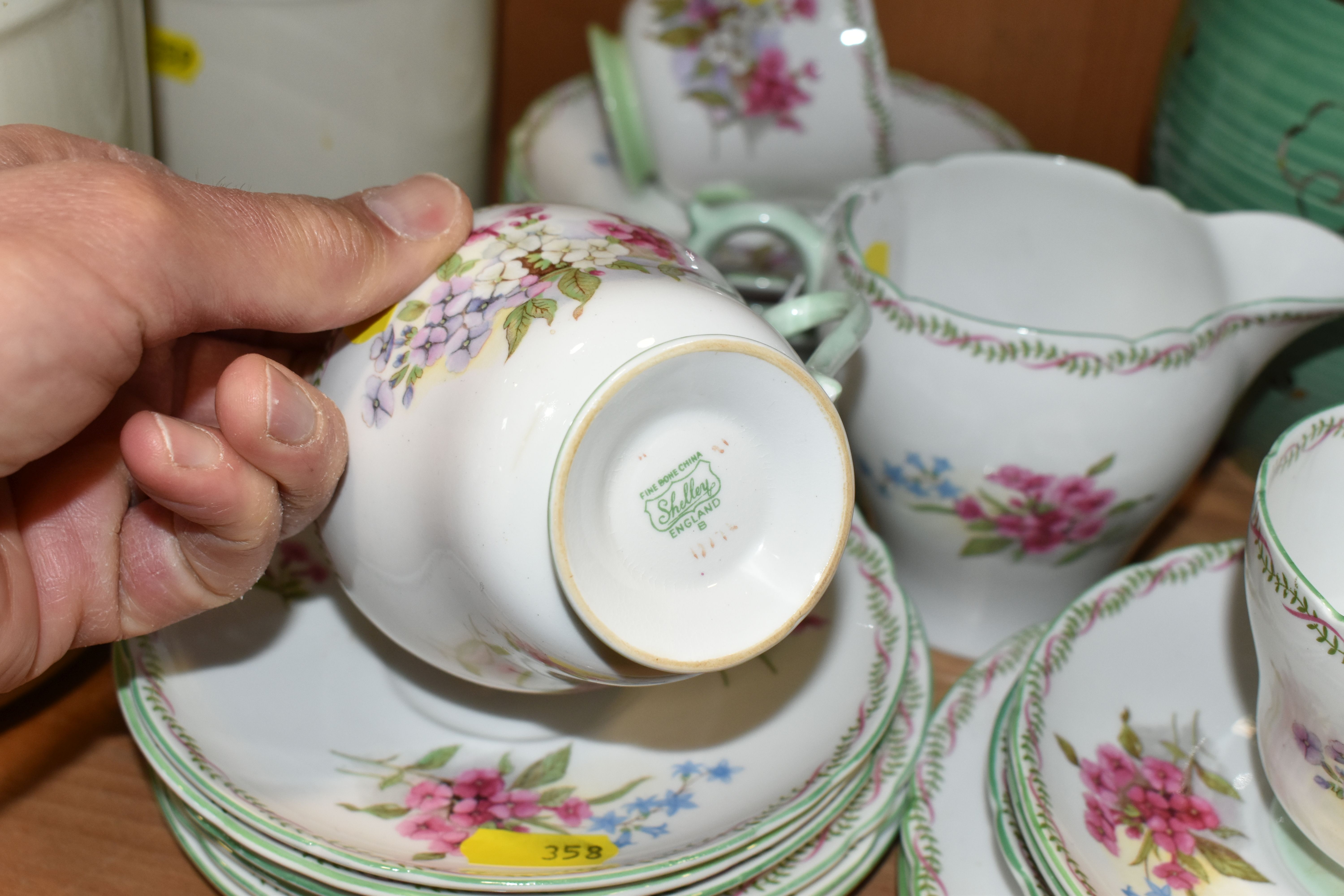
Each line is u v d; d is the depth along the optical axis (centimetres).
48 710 30
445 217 25
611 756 27
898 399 29
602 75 38
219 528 23
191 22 29
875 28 37
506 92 44
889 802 27
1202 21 32
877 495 32
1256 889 25
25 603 25
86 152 24
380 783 26
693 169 39
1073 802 25
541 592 22
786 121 38
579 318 22
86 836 28
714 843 24
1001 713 27
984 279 36
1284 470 25
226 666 28
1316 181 31
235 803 24
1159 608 29
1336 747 23
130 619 26
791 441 23
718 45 37
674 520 23
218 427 24
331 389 24
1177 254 33
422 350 23
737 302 23
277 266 23
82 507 26
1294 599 22
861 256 30
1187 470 30
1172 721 27
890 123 38
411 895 24
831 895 27
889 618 29
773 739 27
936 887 26
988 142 40
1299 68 30
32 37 23
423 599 24
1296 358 32
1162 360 28
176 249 22
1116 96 41
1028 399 28
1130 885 25
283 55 30
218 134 31
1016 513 30
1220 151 32
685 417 23
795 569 23
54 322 21
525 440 22
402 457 23
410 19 31
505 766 27
